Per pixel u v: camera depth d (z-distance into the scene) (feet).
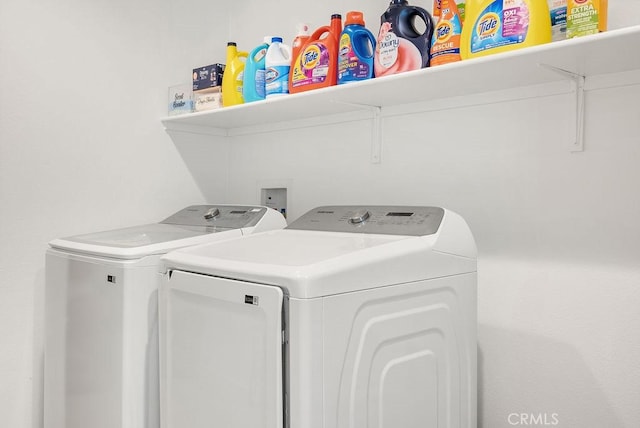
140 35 9.36
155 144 9.57
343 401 4.59
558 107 6.24
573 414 6.17
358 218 6.41
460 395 5.84
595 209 5.97
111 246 6.54
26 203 8.13
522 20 5.30
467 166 7.06
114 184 9.05
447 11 5.96
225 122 9.66
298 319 4.30
